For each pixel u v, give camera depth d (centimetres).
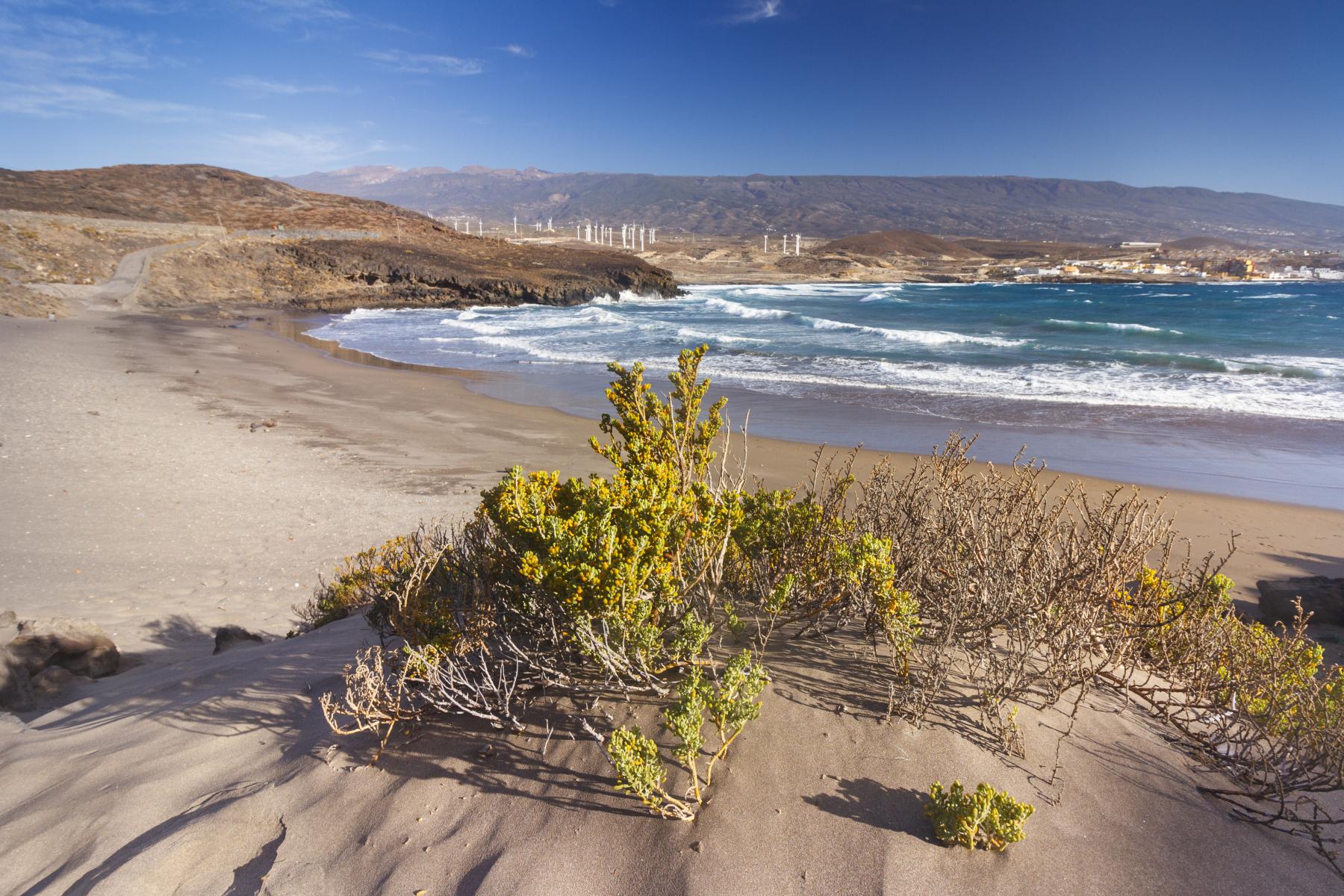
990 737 244
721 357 2692
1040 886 191
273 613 632
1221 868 199
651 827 209
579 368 2409
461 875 203
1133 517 334
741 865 195
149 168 9912
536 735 254
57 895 213
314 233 7225
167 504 923
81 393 1608
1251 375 2198
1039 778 228
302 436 1360
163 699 364
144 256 5141
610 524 270
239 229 7231
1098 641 297
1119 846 205
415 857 211
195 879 216
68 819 250
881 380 2122
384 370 2338
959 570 313
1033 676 264
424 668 279
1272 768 232
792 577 321
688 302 6850
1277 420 1512
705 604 328
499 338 3369
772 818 209
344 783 244
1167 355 2530
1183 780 235
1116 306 6278
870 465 1127
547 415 1616
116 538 798
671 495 285
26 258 4450
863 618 317
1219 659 301
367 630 443
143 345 2659
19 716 388
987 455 1231
